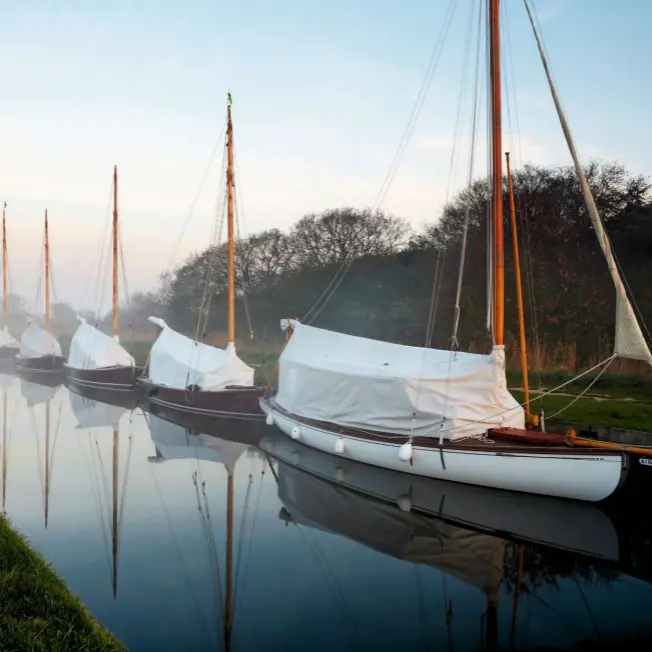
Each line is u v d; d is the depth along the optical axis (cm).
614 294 2816
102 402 2819
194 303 5575
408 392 1438
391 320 3628
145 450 1814
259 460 1670
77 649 622
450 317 3247
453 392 1381
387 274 4131
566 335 2753
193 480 1481
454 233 3691
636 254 2994
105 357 3272
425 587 902
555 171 3400
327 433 1612
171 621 795
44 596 739
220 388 2330
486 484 1288
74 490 1404
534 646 746
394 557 1009
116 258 3491
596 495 1160
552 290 2972
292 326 1994
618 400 1923
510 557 1007
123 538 1096
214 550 1039
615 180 3284
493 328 1359
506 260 3130
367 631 773
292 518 1203
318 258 4819
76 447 1864
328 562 991
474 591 890
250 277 5200
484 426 1352
